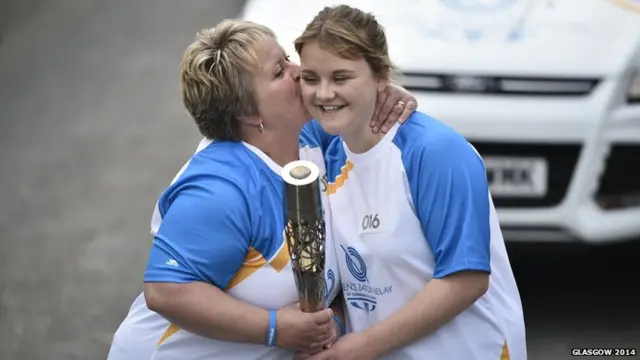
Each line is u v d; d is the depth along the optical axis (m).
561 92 7.18
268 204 3.97
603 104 7.06
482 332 4.13
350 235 4.07
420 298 3.88
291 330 3.81
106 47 14.70
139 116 12.03
